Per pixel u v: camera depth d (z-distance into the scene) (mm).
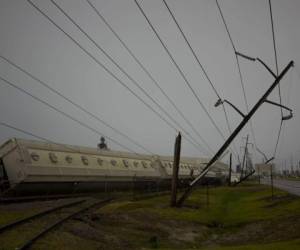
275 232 21516
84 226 19719
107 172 42219
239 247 16734
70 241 15789
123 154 50156
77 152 40219
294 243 16797
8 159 31906
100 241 17312
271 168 46500
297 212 28891
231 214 33531
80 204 29469
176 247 18719
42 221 19406
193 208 35344
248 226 26172
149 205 34125
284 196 44219
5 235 15188
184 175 63469
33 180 31391
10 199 29266
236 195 55250
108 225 22609
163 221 25922
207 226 26891
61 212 23688
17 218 19891
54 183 33812
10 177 31422
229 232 24891
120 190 45375
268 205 37031
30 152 32906
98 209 28328
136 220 24859
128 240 18688
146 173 51062
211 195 53781
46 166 33438
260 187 72750
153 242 19000
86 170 38812
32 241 14266
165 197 44844
